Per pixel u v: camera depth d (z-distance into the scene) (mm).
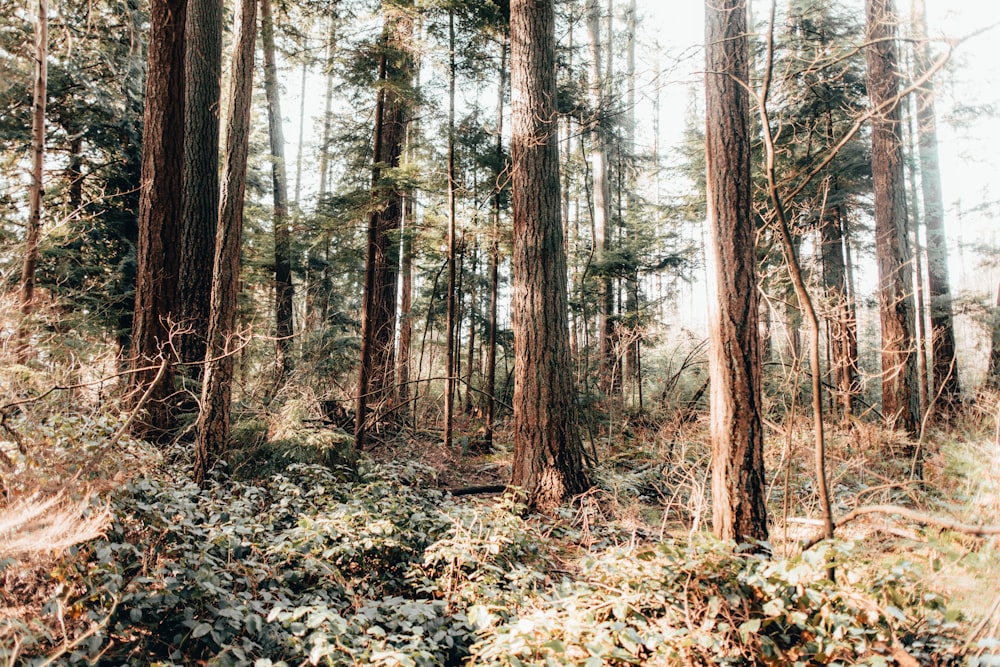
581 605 3658
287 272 11750
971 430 6801
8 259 5977
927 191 12320
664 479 7188
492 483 8086
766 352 9961
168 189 7672
